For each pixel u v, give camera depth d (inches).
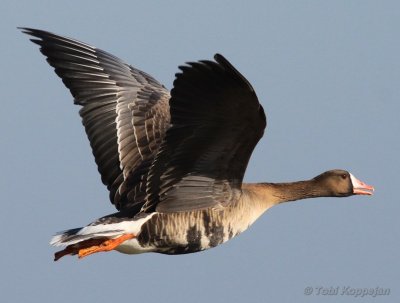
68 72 560.7
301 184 581.9
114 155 542.0
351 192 593.6
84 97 558.3
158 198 497.0
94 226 494.9
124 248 504.4
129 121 544.7
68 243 482.9
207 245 507.8
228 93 429.4
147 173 522.3
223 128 454.0
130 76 568.1
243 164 481.4
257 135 458.0
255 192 549.6
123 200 526.9
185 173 485.4
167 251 508.1
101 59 568.1
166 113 549.6
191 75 423.8
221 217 504.7
